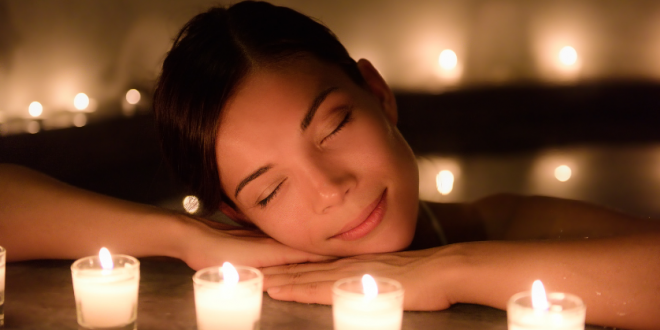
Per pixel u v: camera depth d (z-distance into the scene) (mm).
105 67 5141
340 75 1688
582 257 1296
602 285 1263
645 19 5418
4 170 1897
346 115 1577
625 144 5078
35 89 5141
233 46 1604
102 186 4191
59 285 1651
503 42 5559
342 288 1269
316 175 1496
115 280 1322
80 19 5066
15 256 1842
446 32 5570
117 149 4574
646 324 1244
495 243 1409
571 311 1093
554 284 1288
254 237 1747
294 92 1538
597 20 5473
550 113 5566
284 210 1573
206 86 1593
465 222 2412
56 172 4359
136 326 1373
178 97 1672
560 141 5270
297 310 1472
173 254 1797
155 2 5031
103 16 5066
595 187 3949
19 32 5039
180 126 1686
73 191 1871
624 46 5500
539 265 1312
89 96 5156
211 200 1748
